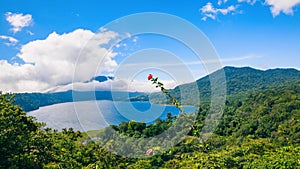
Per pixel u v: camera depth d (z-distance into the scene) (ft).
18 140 24.44
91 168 22.72
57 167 25.09
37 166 23.86
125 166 21.88
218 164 16.84
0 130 23.82
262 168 28.14
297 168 29.76
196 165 16.05
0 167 21.67
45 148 27.12
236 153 30.81
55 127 15.35
